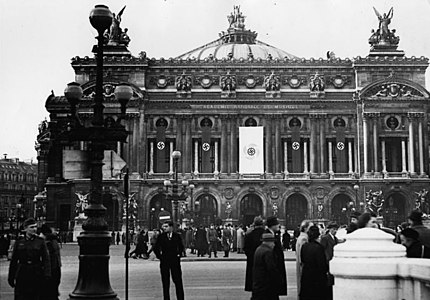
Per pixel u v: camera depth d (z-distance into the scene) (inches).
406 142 4503.0
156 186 4429.1
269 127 4507.9
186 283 1344.7
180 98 4522.6
